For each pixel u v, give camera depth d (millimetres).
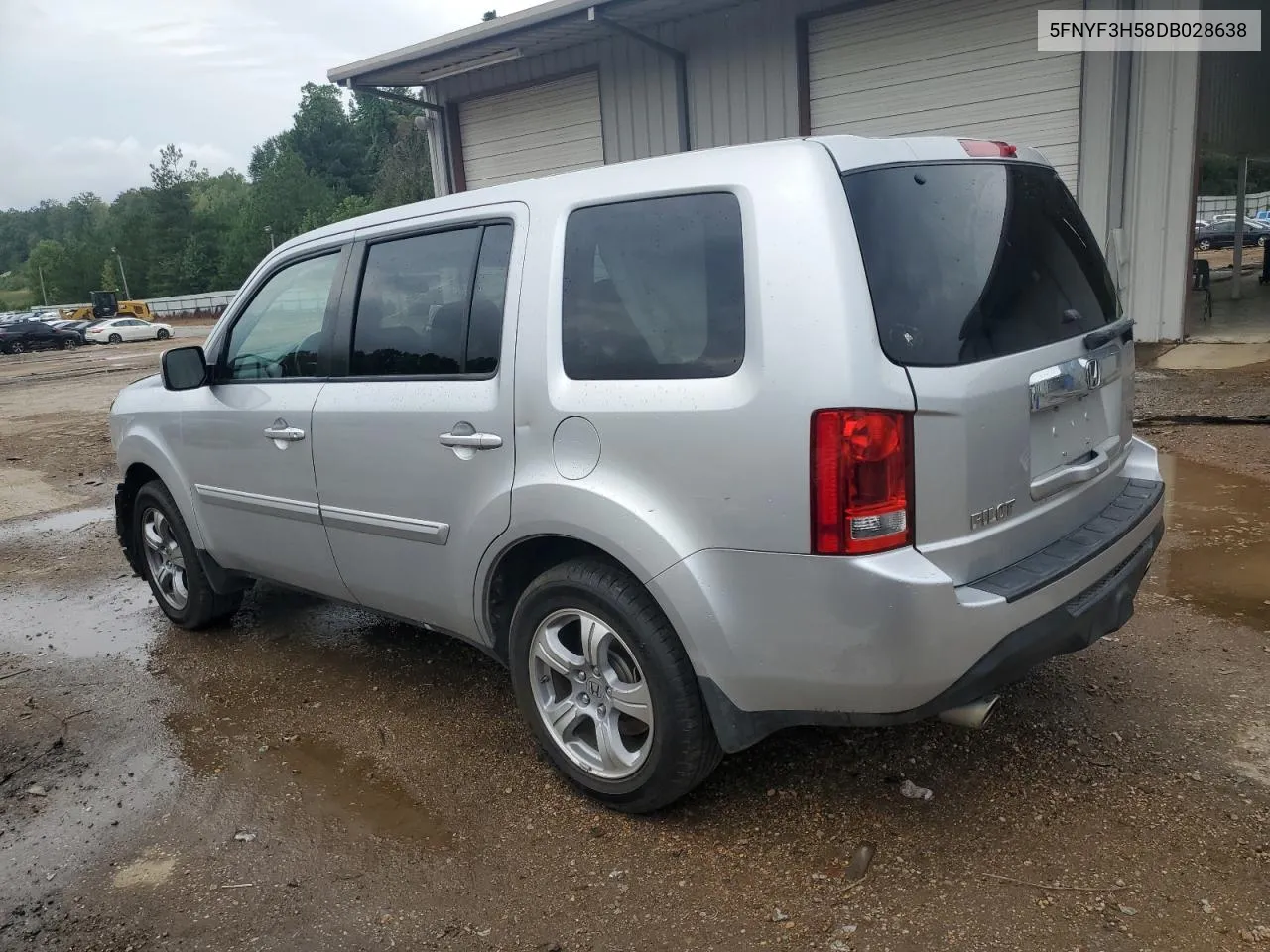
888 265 2432
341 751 3582
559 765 3145
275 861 2932
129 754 3676
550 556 3168
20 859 3031
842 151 2510
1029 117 9812
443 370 3273
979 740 3268
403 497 3387
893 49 10367
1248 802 2830
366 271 3613
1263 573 4508
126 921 2693
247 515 4148
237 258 94500
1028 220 2889
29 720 4031
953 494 2445
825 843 2795
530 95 13414
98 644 4898
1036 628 2521
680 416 2576
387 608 3725
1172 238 9594
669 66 11883
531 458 2943
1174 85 9172
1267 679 3541
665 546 2617
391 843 2975
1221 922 2369
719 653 2594
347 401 3549
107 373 26562
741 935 2457
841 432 2324
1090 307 3094
